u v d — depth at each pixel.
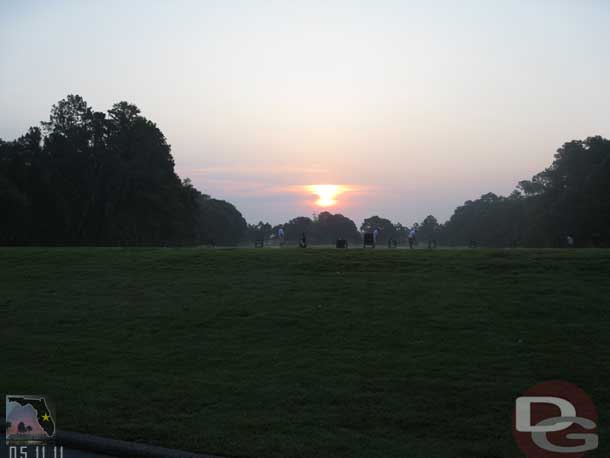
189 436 7.84
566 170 73.94
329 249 24.59
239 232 140.50
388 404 8.91
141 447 7.50
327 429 8.11
